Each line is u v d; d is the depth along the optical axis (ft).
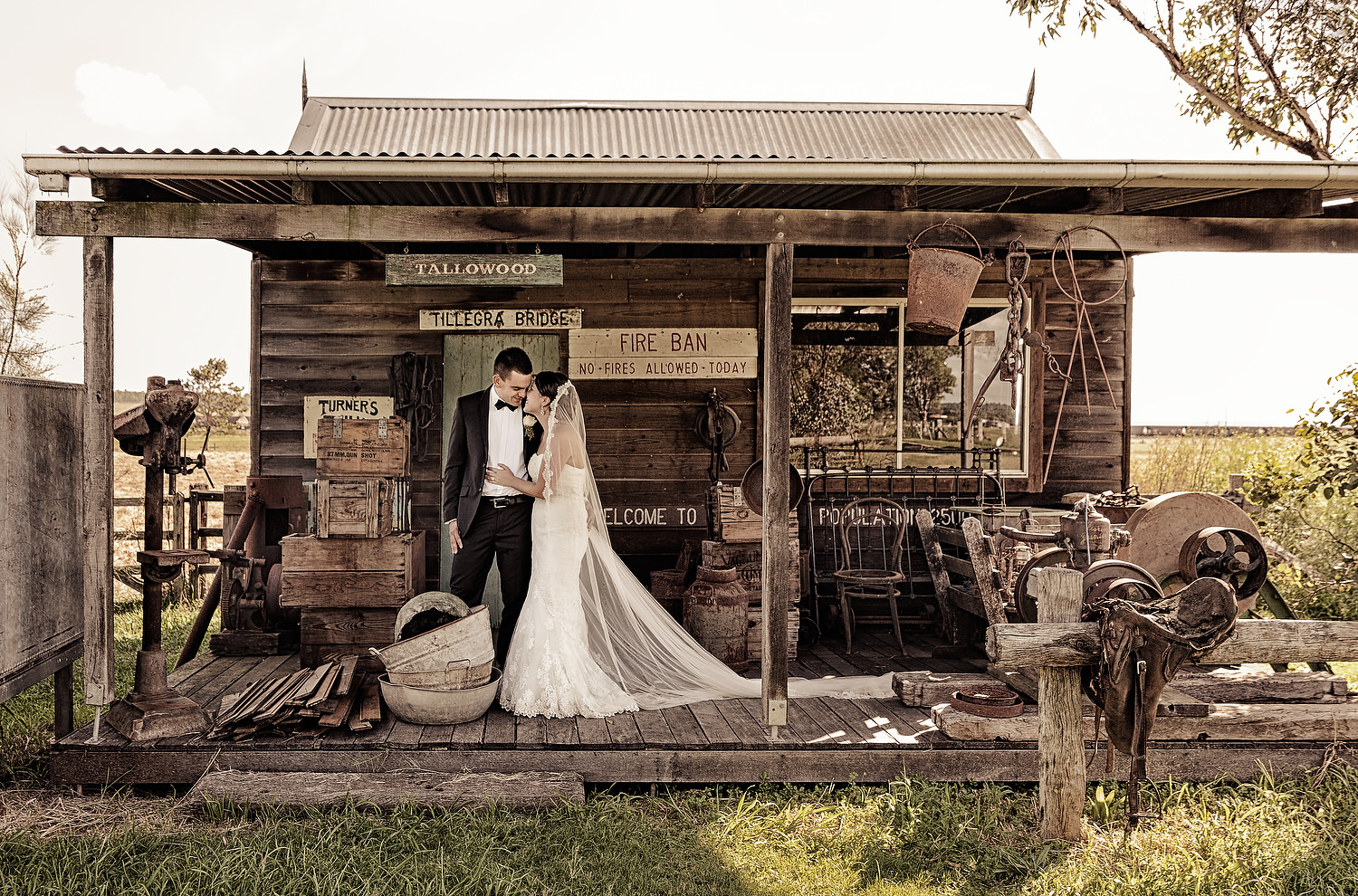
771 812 13.29
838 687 17.31
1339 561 26.45
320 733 14.11
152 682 14.35
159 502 14.57
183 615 27.99
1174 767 14.38
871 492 23.77
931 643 22.29
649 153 24.39
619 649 16.84
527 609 15.90
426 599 15.58
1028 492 23.95
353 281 22.72
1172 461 39.83
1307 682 15.80
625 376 23.03
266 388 22.72
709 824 12.78
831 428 23.94
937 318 14.47
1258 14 32.89
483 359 22.84
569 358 22.99
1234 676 16.10
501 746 13.76
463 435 17.43
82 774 13.51
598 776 13.82
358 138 24.56
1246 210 16.31
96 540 14.01
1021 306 14.78
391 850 11.64
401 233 14.12
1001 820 13.01
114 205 13.79
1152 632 10.93
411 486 22.66
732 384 23.29
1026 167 13.83
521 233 14.19
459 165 13.38
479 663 14.88
